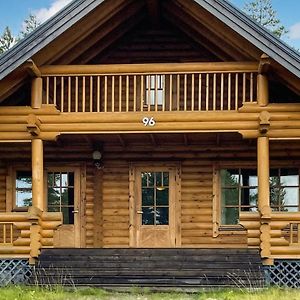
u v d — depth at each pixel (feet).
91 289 36.01
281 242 38.27
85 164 47.57
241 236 46.47
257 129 39.50
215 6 39.04
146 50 47.19
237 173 47.21
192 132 39.93
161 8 44.78
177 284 36.81
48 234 39.58
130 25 45.91
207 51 46.50
